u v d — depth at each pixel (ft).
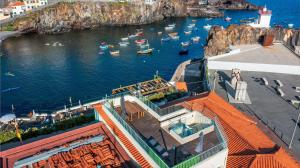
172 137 78.59
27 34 459.32
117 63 333.62
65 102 247.70
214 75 161.79
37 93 262.67
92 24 504.84
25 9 511.81
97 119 99.96
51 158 76.74
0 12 488.44
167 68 321.73
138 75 304.30
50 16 474.90
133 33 460.55
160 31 471.62
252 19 529.86
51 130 145.59
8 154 79.66
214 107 108.47
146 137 78.43
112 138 84.69
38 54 361.92
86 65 326.44
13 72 305.73
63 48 386.93
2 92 263.08
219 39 248.11
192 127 83.76
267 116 116.16
